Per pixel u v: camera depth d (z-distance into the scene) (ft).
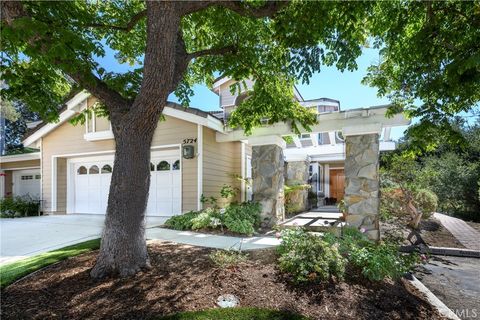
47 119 15.83
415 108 16.97
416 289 12.96
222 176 32.14
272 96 18.70
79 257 14.26
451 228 27.35
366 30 15.24
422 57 13.05
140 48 18.81
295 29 13.15
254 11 12.80
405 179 23.49
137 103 11.92
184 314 9.06
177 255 14.52
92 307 9.40
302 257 12.18
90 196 35.81
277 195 25.44
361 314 9.93
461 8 11.95
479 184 37.65
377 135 21.79
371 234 21.15
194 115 26.68
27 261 14.29
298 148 38.17
